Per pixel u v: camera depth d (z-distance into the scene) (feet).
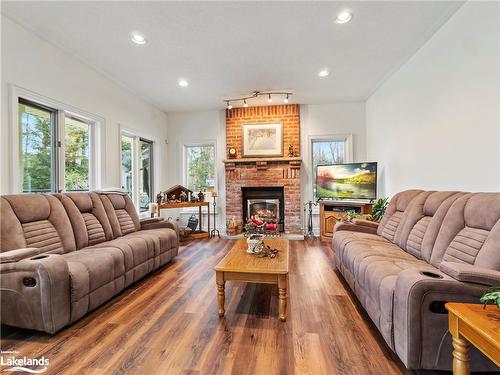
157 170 16.47
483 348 3.01
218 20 7.77
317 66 10.94
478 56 6.65
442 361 4.16
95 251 7.43
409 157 10.36
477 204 5.55
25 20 7.63
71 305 5.87
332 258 11.30
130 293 7.80
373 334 5.59
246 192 16.84
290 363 4.67
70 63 9.69
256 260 6.97
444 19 7.80
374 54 9.95
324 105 15.94
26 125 8.46
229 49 9.48
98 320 6.22
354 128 15.66
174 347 5.16
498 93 6.09
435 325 4.17
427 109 9.05
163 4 7.01
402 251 7.48
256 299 7.40
